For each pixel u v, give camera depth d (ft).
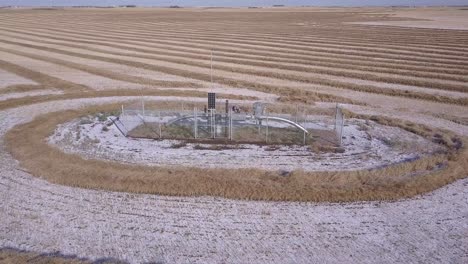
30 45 185.06
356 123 78.13
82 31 254.88
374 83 112.37
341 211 46.03
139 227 42.70
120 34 234.38
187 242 40.34
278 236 41.42
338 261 37.78
